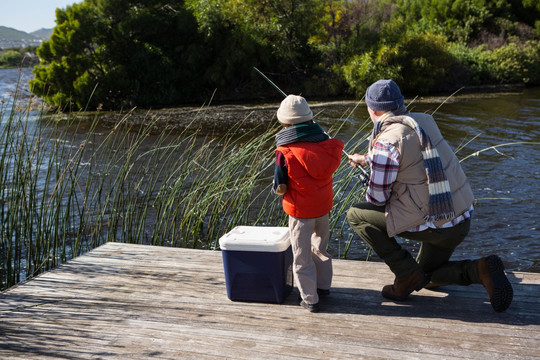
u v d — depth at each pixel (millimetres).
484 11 33625
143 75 23578
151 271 3914
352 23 26188
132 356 2686
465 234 2951
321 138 2908
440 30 32344
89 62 21922
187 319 3086
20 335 2945
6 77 34875
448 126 15172
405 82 24625
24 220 5398
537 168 10078
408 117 2812
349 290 3412
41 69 21547
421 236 2883
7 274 5004
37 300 3432
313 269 3107
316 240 3223
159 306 3287
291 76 25594
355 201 6125
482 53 28734
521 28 33688
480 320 2922
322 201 2975
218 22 24078
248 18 24938
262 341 2791
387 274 3664
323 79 24609
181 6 24891
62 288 3631
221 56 24594
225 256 3244
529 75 28141
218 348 2736
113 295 3486
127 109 21438
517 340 2695
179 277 3773
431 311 3061
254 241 3174
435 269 3156
